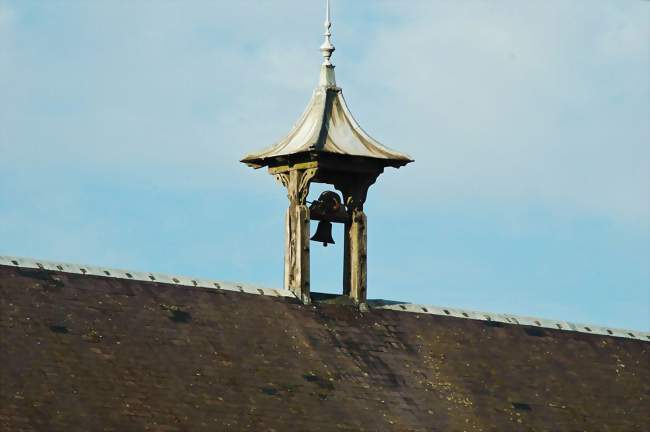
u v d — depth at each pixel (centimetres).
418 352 18625
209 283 18312
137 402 16612
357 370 18075
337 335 18412
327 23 19288
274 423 17025
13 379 16312
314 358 18000
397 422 17638
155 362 17112
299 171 18875
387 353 18438
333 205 19000
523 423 18338
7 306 16962
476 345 19062
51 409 16175
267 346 17900
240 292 18388
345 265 19062
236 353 17638
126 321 17400
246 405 17100
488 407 18325
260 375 17512
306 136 18925
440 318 19200
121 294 17675
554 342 19612
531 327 19662
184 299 17975
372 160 18938
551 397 18838
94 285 17612
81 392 16462
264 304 18388
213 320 17888
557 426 18500
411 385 18162
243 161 19175
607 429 18762
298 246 18762
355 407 17612
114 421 16325
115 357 16962
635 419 19038
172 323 17625
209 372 17275
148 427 16425
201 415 16788
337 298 18875
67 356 16762
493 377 18725
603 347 19875
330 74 19250
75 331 17038
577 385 19162
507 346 19250
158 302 17800
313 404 17438
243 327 17988
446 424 17875
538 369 19125
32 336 16788
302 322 18388
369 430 17388
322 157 18750
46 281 17412
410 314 19088
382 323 18800
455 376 18525
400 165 19025
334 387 17750
